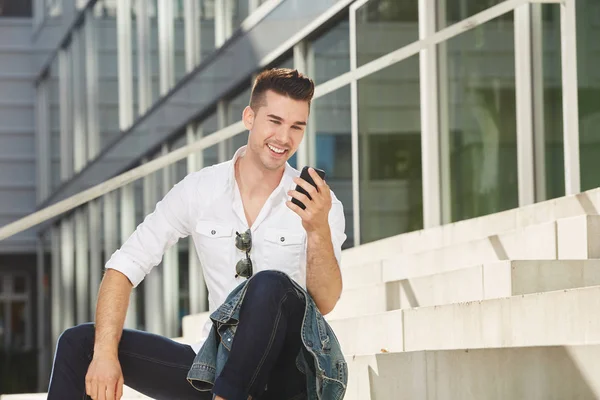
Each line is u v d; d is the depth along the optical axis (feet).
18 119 84.38
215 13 42.39
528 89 24.39
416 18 27.86
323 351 10.81
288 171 12.06
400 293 18.97
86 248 62.13
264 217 11.89
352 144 30.78
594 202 18.94
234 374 10.53
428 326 16.21
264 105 11.43
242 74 38.29
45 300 77.41
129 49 54.19
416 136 27.86
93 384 10.96
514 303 14.57
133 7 53.47
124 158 53.83
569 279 16.01
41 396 22.00
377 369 13.29
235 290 10.93
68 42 70.03
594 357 11.02
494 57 25.55
